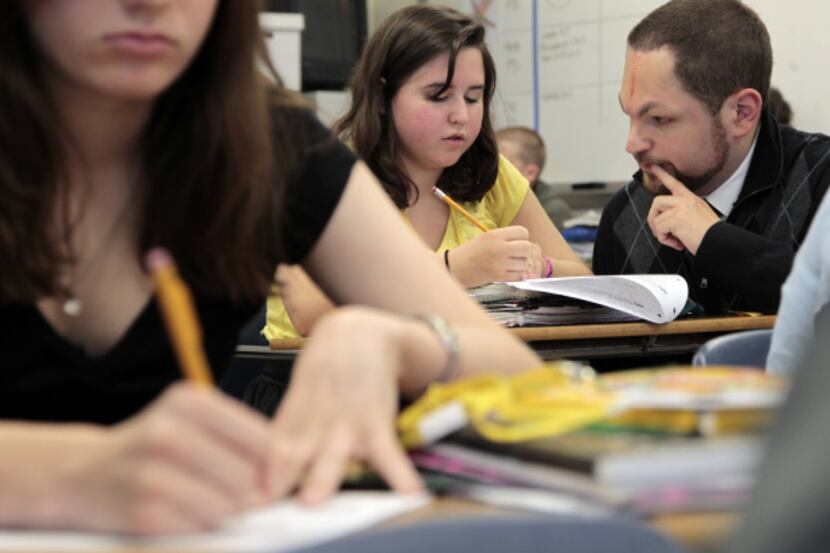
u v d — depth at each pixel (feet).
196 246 3.32
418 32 8.59
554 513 2.04
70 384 3.21
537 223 9.53
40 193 3.06
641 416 2.34
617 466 2.04
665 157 7.95
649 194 8.38
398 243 3.68
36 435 2.08
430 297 3.59
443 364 3.03
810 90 13.32
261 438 2.04
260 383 6.99
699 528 1.96
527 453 2.25
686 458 2.06
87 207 3.26
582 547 1.76
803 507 1.26
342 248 3.67
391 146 8.78
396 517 2.11
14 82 2.98
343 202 3.67
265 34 3.41
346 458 2.43
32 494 2.00
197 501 1.95
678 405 2.27
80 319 3.25
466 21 8.77
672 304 6.88
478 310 3.63
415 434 2.54
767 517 1.28
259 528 2.01
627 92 8.10
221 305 3.52
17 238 3.03
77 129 3.16
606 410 2.37
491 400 2.58
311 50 14.75
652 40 7.95
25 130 3.01
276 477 2.25
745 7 7.91
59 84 3.07
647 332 6.88
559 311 6.91
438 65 8.57
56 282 3.12
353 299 3.67
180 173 3.28
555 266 9.17
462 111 8.62
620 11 14.82
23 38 2.98
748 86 7.77
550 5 15.47
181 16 2.77
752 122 7.81
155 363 3.30
